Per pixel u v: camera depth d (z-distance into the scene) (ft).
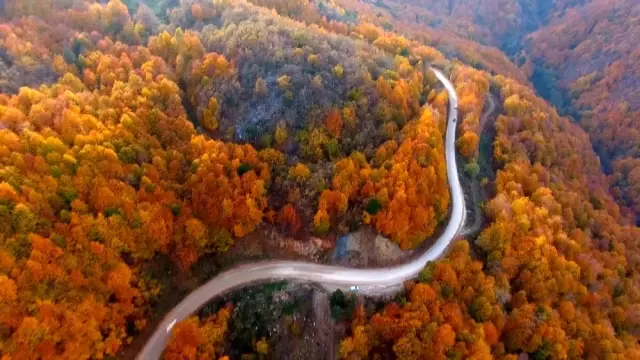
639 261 437.17
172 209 329.11
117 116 359.66
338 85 412.98
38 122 329.93
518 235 361.30
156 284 319.68
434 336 289.94
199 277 334.65
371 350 299.79
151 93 382.83
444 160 417.90
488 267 352.90
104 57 415.03
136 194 322.14
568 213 411.34
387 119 402.11
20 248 271.90
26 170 297.94
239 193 340.39
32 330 252.01
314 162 376.68
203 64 418.92
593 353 336.29
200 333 293.84
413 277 342.03
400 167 349.41
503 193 393.91
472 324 305.94
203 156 343.87
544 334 320.29
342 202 343.26
